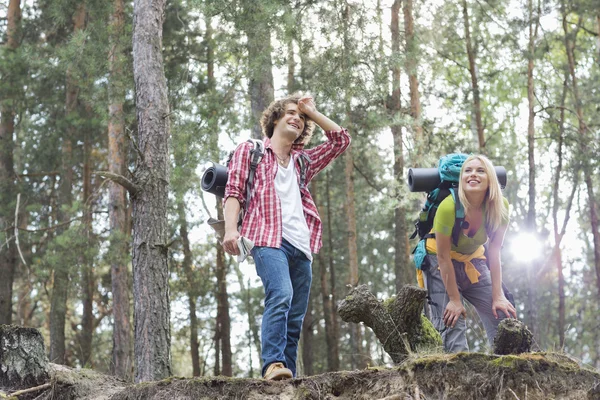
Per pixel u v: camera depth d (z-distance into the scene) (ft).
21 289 66.39
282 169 13.47
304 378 11.60
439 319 14.64
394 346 13.28
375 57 39.78
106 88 43.06
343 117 46.52
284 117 13.87
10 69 55.26
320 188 80.38
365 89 39.68
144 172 23.65
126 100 52.60
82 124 55.42
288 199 13.26
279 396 11.45
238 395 11.53
